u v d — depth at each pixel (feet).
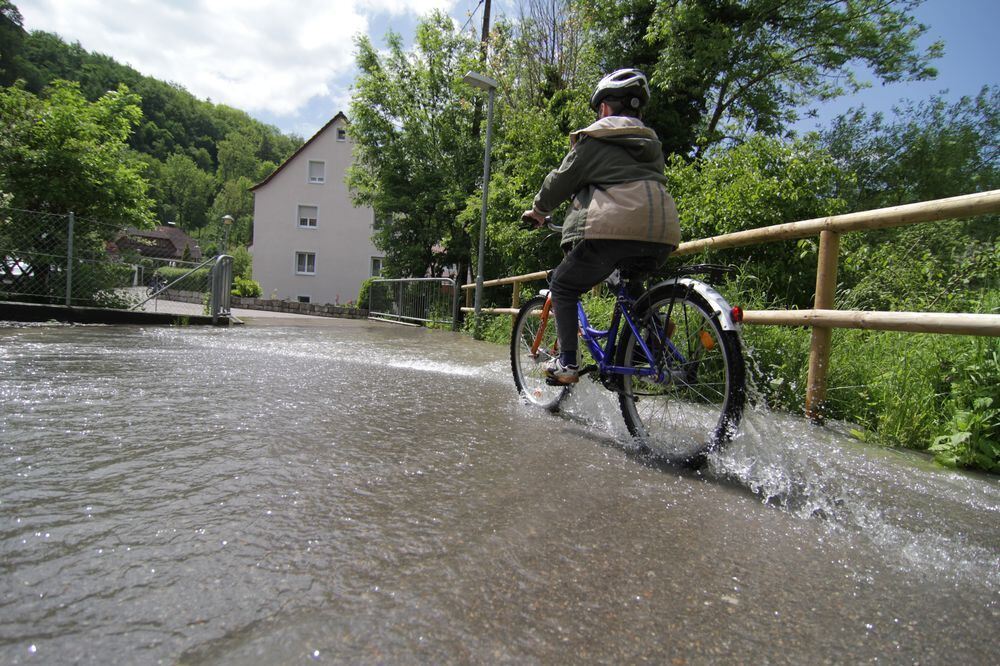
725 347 7.58
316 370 14.90
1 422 7.97
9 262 29.45
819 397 11.15
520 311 12.92
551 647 3.60
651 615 4.05
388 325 48.29
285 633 3.52
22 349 16.43
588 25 50.98
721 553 5.13
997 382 9.09
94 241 31.96
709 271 8.61
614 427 9.98
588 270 9.20
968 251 20.02
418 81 75.72
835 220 10.91
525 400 12.10
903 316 9.45
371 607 3.88
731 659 3.61
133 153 37.88
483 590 4.22
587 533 5.38
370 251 125.49
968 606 4.44
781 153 21.48
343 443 7.86
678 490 6.77
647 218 8.39
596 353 9.88
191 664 3.19
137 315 30.78
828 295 11.16
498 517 5.61
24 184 31.83
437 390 12.86
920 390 9.97
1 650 3.21
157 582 4.01
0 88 32.91
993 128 56.29
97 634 3.40
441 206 68.74
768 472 7.51
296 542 4.77
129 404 9.50
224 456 6.94
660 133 48.03
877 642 3.89
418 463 7.18
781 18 49.44
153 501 5.44
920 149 55.01
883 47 52.49
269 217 123.65
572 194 9.46
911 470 8.16
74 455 6.68
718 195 20.83
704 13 44.98
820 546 5.40
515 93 60.54
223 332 27.50
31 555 4.28
